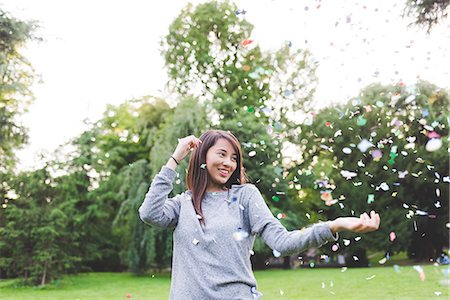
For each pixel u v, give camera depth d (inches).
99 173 642.2
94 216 645.9
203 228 66.4
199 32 654.5
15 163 582.2
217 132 72.2
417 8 328.2
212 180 71.0
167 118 579.8
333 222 59.1
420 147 502.6
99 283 527.2
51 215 522.6
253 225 67.6
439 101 365.1
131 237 585.0
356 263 617.0
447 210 576.4
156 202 68.2
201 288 63.7
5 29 538.0
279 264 669.9
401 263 625.9
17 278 550.0
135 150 730.8
